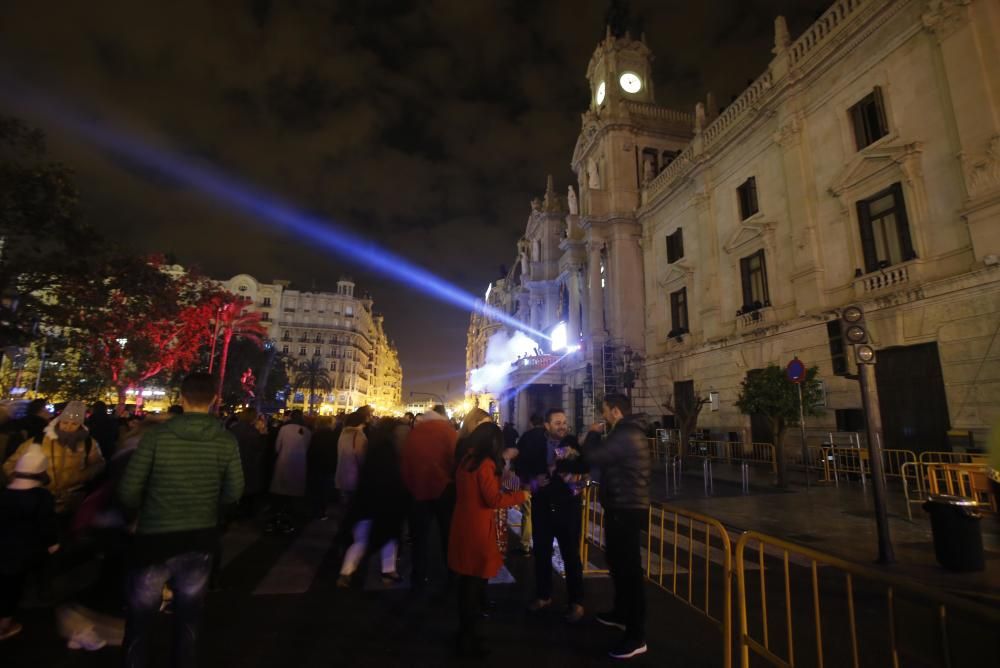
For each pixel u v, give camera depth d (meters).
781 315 16.81
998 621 2.04
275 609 5.09
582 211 32.53
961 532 5.95
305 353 92.81
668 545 7.61
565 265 33.62
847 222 14.35
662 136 29.48
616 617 4.62
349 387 95.88
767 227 17.39
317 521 9.16
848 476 13.32
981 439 10.63
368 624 4.74
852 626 2.88
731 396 18.89
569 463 5.07
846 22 14.18
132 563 3.12
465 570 4.10
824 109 15.35
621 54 31.55
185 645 3.11
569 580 4.86
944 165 11.83
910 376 12.44
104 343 27.33
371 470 6.20
